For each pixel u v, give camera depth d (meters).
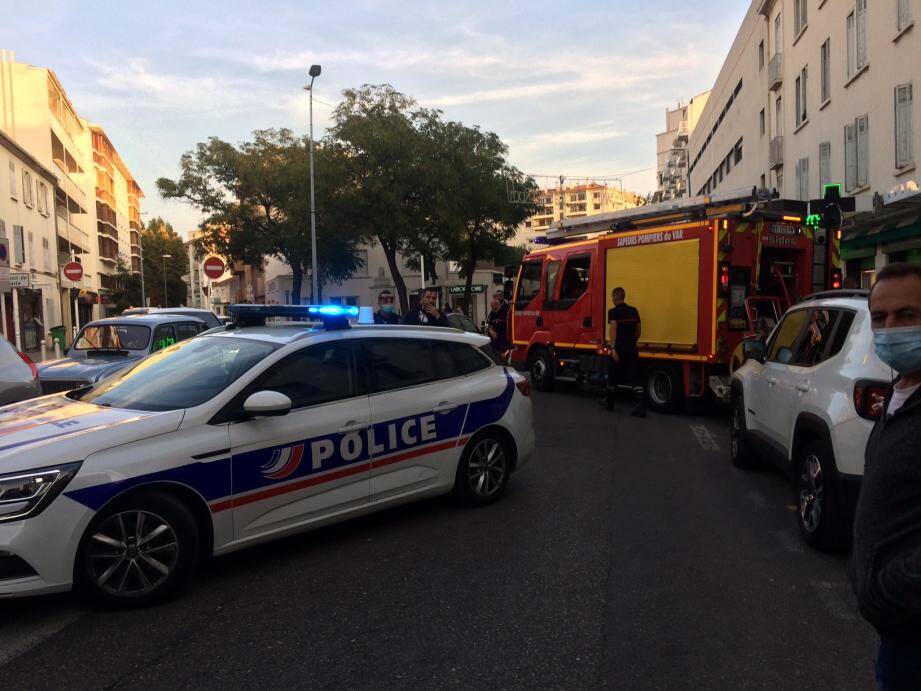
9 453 3.88
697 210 10.53
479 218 34.19
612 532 5.40
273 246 38.28
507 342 15.89
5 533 3.70
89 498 3.90
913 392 1.86
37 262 37.00
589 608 4.06
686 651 3.55
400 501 5.47
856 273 21.09
